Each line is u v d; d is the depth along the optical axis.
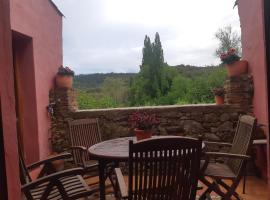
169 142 2.15
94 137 4.49
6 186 1.48
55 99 5.17
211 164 3.53
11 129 1.53
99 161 3.07
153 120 3.37
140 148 2.12
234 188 3.04
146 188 2.22
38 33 4.78
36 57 4.66
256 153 4.43
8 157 1.50
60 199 2.66
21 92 4.58
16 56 4.56
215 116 4.86
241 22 5.29
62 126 5.16
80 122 4.43
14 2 3.91
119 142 3.69
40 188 2.92
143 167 2.18
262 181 4.23
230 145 3.57
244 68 4.82
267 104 1.95
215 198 3.69
